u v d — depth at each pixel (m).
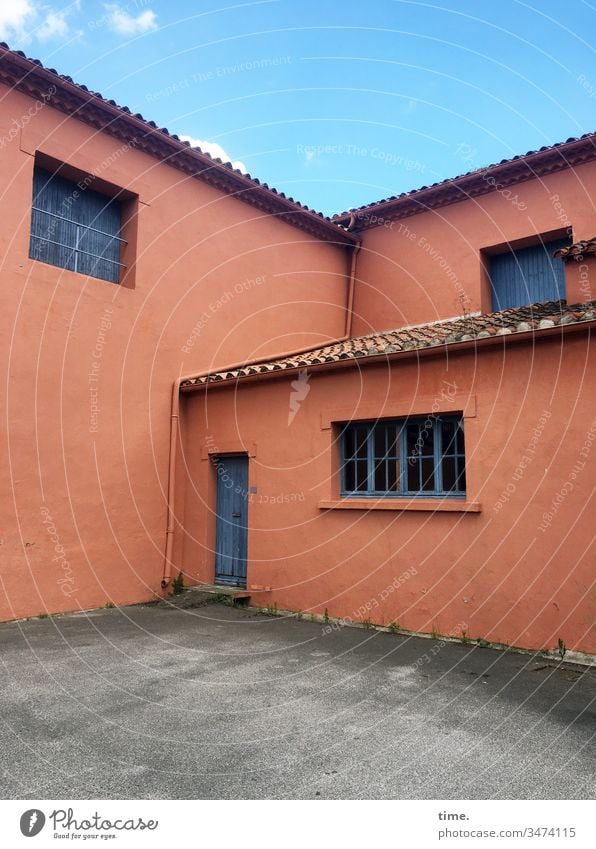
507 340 7.17
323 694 5.38
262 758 4.08
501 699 5.28
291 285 12.38
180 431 10.27
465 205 12.26
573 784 3.77
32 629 7.48
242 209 11.50
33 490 8.09
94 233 9.46
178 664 6.23
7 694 5.22
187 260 10.41
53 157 8.49
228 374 9.75
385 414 8.17
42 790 3.61
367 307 13.48
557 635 6.59
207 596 9.42
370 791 3.67
